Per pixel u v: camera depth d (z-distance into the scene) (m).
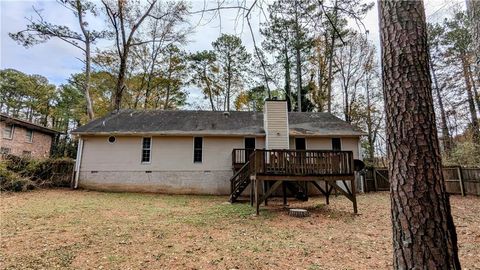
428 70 2.51
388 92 2.60
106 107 27.45
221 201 12.34
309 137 15.77
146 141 15.72
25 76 34.09
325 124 16.86
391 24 2.61
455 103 19.05
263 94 28.77
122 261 4.46
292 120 17.58
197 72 28.80
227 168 15.51
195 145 15.83
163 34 20.39
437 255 2.18
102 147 15.30
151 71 26.70
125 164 15.20
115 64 23.95
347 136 15.62
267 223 7.52
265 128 15.32
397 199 2.42
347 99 25.80
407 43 2.51
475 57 3.56
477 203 9.94
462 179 12.12
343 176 9.41
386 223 7.50
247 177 11.96
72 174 15.12
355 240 5.82
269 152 9.46
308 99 25.45
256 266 4.31
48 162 15.02
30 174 14.07
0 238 5.50
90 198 11.78
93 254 4.74
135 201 11.49
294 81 25.22
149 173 15.23
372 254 4.89
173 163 15.43
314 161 9.48
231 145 15.77
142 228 6.64
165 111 18.38
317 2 3.49
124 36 19.50
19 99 34.06
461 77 18.47
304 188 12.57
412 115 2.41
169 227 6.80
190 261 4.50
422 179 2.30
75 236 5.80
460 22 17.36
